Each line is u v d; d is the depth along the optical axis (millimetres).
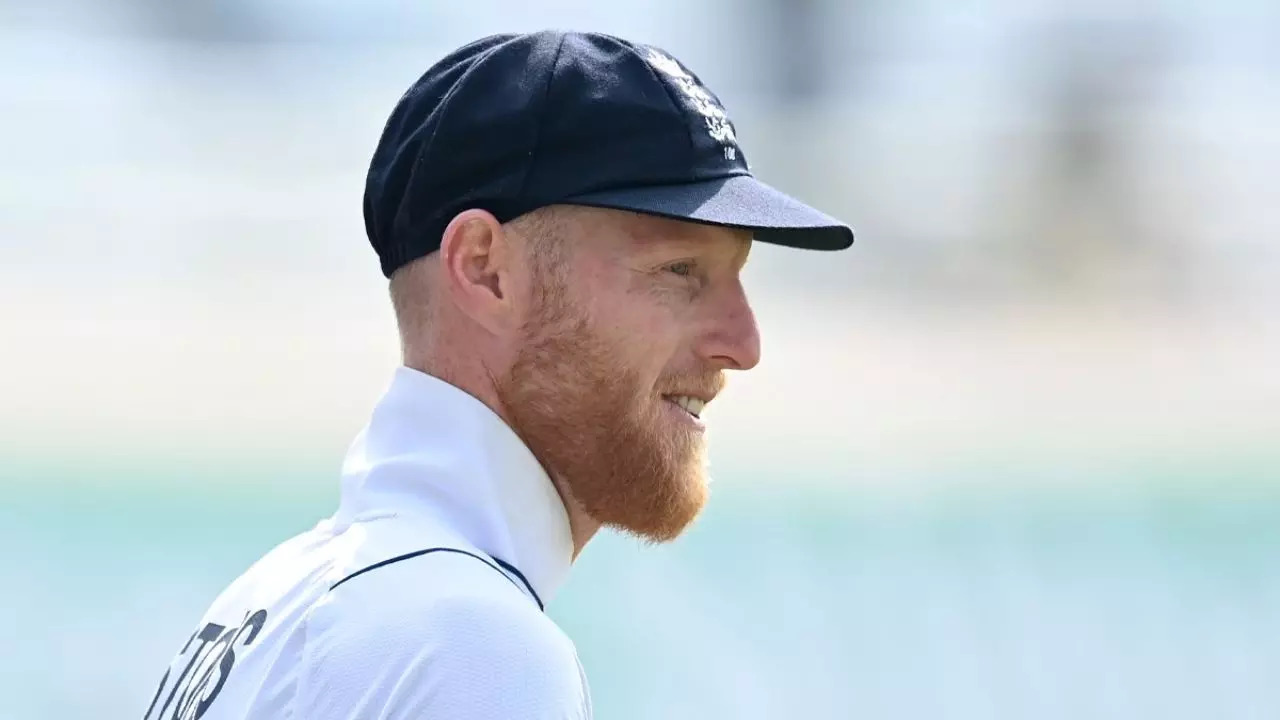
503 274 6109
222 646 5832
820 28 69562
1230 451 34625
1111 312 51344
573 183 6016
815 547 27422
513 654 5145
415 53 66250
